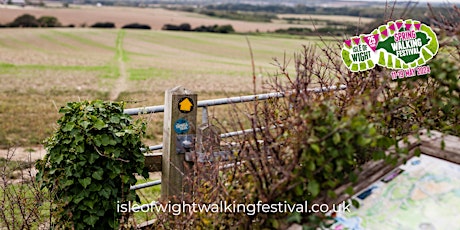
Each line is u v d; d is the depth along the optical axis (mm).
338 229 4945
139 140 7754
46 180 7660
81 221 7453
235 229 5680
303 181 4988
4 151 26141
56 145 7332
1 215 8305
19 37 133250
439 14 6523
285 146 5477
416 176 5465
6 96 52719
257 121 6070
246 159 5543
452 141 5859
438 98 6012
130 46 134750
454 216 4875
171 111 7891
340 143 4910
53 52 113312
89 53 116750
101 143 7242
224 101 8727
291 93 5887
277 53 114875
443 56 6098
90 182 7254
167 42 145625
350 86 6645
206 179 6711
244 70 94188
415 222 4891
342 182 5355
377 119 5434
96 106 7617
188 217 6398
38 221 8344
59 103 49656
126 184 7695
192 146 7832
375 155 5121
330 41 7535
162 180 8289
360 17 7695
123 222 7742
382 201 5191
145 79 77375
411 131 6168
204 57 120938
